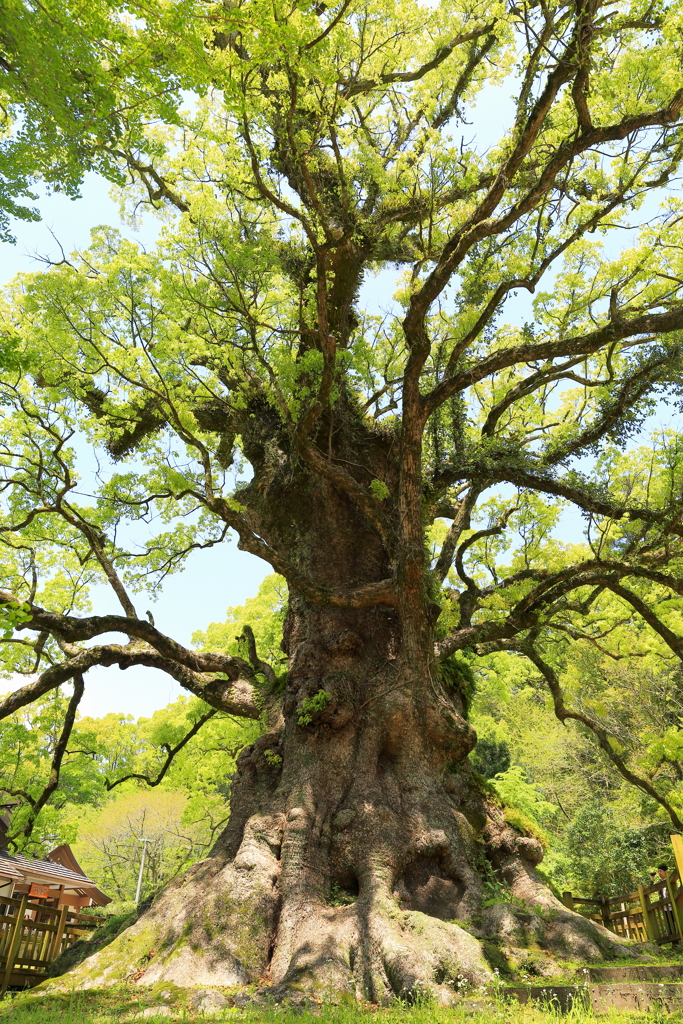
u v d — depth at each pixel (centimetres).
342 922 906
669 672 2347
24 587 1750
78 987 922
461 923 967
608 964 884
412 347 1151
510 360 1151
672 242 1438
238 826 1155
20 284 1448
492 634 1369
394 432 1386
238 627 2475
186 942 950
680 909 1111
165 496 1441
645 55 1182
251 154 992
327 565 1317
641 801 2289
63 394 1309
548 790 2902
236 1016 697
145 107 689
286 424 1316
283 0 706
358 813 1052
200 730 2183
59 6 566
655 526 1353
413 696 1146
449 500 1723
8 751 1595
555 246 1480
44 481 1425
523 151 1033
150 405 1463
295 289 1411
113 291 1191
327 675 1190
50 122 654
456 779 1175
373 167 1180
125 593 1426
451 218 1253
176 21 589
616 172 1377
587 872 2169
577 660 2570
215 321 1230
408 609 1166
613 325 1101
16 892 2355
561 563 1470
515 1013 627
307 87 1034
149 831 3219
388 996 774
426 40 1412
